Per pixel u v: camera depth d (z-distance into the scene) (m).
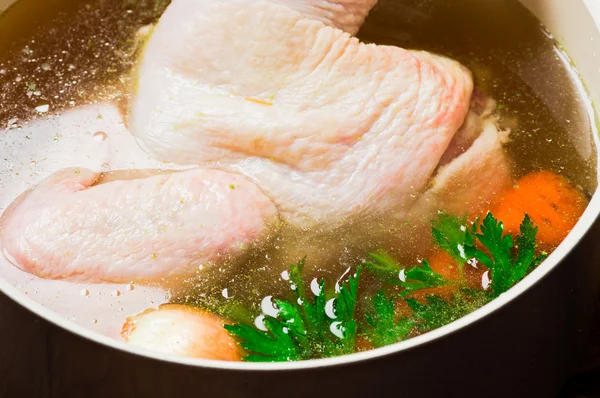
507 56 0.64
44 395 0.50
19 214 0.55
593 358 0.57
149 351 0.47
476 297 0.54
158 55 0.59
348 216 0.57
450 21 0.66
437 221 0.57
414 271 0.55
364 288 0.55
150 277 0.55
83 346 0.48
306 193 0.57
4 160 0.59
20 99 0.61
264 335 0.52
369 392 0.48
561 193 0.58
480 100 0.62
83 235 0.55
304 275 0.56
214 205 0.56
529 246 0.55
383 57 0.59
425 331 0.53
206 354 0.52
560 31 0.63
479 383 0.50
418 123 0.58
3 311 0.50
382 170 0.57
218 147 0.57
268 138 0.57
